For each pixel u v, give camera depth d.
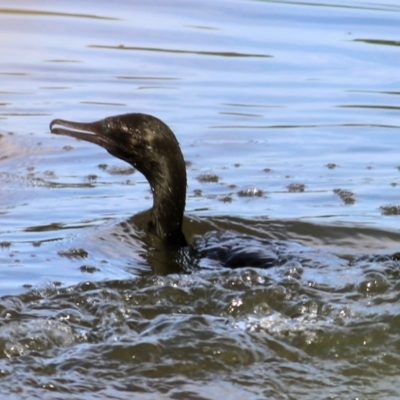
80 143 15.33
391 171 14.05
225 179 13.73
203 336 8.45
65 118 16.11
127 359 8.12
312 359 8.29
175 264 10.77
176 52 20.17
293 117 16.44
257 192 13.20
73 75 18.58
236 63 19.47
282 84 18.23
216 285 9.48
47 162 14.47
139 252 11.15
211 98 17.38
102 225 11.86
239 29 21.88
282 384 7.88
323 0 24.34
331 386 7.87
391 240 11.55
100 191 13.27
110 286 9.54
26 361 8.04
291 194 13.14
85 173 14.02
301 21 22.52
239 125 16.05
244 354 8.26
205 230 11.92
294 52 20.20
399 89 17.92
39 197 12.99
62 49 20.27
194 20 22.64
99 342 8.39
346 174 13.92
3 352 8.16
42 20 22.47
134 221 12.02
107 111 16.52
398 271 9.92
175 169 11.66
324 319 8.86
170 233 11.59
